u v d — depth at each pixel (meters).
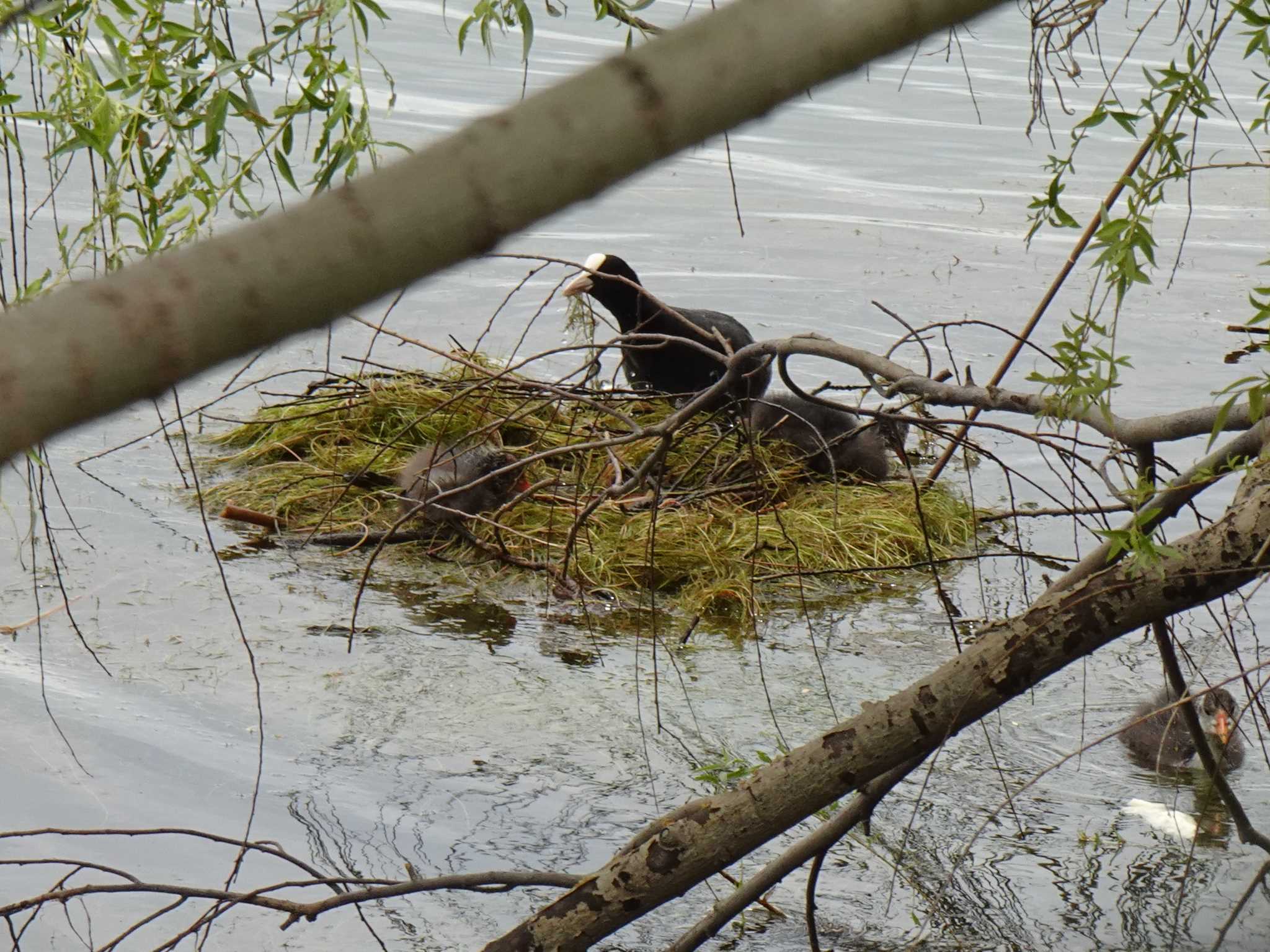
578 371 14.93
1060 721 11.14
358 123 6.04
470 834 9.29
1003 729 10.97
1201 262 25.08
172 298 1.54
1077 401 6.40
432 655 11.83
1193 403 18.42
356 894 6.89
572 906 6.75
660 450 8.66
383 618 12.48
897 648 12.44
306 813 9.41
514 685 11.40
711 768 8.04
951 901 8.78
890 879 9.02
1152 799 10.05
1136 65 36.31
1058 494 16.05
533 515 14.59
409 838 9.20
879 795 7.43
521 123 1.64
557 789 9.90
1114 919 8.61
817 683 11.71
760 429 16.27
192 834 7.06
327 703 10.88
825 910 8.68
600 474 14.59
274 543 13.94
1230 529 6.73
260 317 1.57
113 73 5.83
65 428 1.50
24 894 8.34
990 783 10.16
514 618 12.70
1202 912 8.69
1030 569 14.26
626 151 1.67
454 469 13.55
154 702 10.70
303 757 10.10
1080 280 23.91
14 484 14.47
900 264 24.41
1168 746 10.55
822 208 27.48
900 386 7.29
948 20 1.84
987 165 30.84
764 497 15.00
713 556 13.74
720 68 1.70
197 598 12.54
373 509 14.92
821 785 6.75
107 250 6.34
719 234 25.56
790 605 13.18
